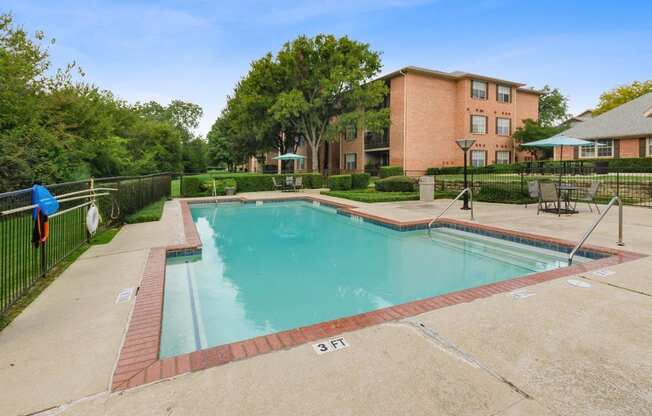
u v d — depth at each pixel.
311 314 3.98
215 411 1.83
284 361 2.31
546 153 27.75
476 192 13.48
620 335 2.60
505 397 1.93
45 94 12.81
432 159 25.14
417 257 6.44
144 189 11.11
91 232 6.13
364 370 2.19
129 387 2.06
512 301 3.28
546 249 5.99
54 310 3.25
